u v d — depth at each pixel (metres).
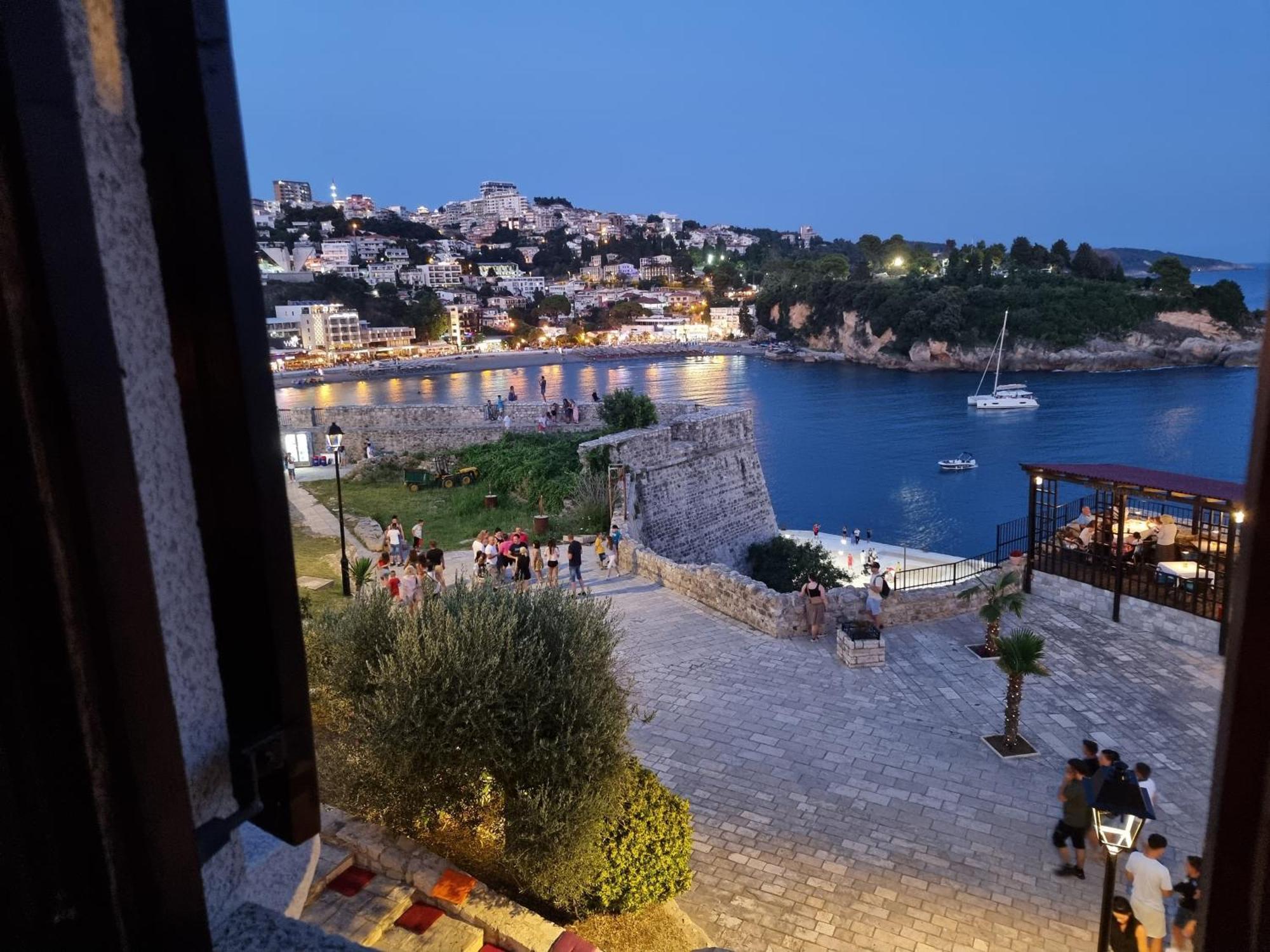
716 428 37.38
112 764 1.25
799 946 9.42
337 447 20.88
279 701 1.73
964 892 10.30
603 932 8.58
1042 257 173.00
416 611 9.12
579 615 8.92
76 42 1.39
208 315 1.56
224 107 1.51
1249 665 0.88
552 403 42.88
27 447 1.13
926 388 130.00
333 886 7.55
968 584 20.75
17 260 1.11
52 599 1.17
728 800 12.35
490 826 8.85
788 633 18.56
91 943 1.28
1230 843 0.93
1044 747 13.73
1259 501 0.83
